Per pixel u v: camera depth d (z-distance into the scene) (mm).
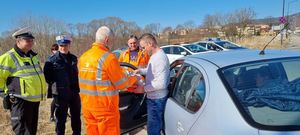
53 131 5281
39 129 5371
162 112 3123
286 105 1997
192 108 2420
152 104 3125
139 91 3281
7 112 6223
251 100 2014
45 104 7207
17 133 3947
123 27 27281
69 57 4543
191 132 2275
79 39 22859
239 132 1778
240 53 2830
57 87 4355
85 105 3074
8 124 5637
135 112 3504
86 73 2996
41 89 4094
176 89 3037
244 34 38688
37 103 4133
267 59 2482
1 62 3799
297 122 1780
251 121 1805
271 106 1979
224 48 15711
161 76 3016
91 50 3023
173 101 2951
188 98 2613
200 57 2900
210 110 2080
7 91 3908
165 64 3047
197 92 2461
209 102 2129
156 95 3098
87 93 3021
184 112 2529
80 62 3100
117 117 3080
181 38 38719
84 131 5152
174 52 14023
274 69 2365
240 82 2188
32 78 3953
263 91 2137
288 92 2168
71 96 4469
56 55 4414
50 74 4375
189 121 2350
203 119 2127
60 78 4348
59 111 4406
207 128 2033
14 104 3916
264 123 1780
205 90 2270
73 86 4500
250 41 34406
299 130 1713
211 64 2477
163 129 3129
